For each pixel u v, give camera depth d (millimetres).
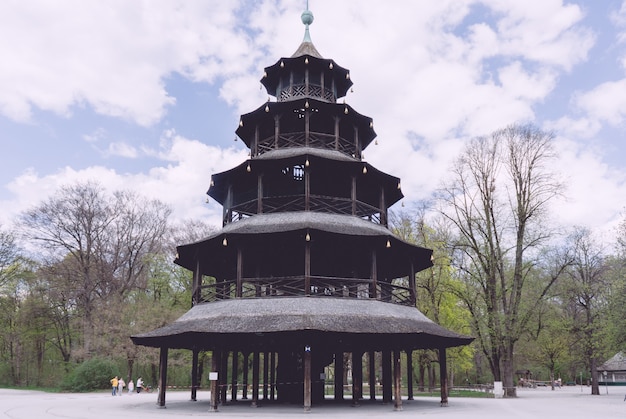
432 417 25859
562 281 60219
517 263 53531
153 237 72875
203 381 75188
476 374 88562
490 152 55656
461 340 32562
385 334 29359
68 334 73500
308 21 44719
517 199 54094
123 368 72812
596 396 52938
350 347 34219
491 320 53344
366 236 32812
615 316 51562
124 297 70188
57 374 72438
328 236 32562
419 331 29078
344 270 38781
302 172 38469
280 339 30547
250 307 30938
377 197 41156
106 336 65312
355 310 30922
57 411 30688
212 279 69312
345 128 41656
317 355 36625
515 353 84812
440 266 57875
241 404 34281
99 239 69188
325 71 41969
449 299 59906
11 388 68812
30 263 75125
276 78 42906
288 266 38250
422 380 62500
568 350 72625
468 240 54844
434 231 61000
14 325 75938
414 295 36250
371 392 39031
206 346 33531
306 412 27766
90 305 67625
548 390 75562
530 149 54531
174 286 73375
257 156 38125
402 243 34844
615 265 54469
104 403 38469
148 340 31453
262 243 34219
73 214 68062
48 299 71125
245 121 40094
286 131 40656
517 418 25969
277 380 36875
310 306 30438
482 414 28531
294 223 33562
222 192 39719
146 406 34188
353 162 35812
